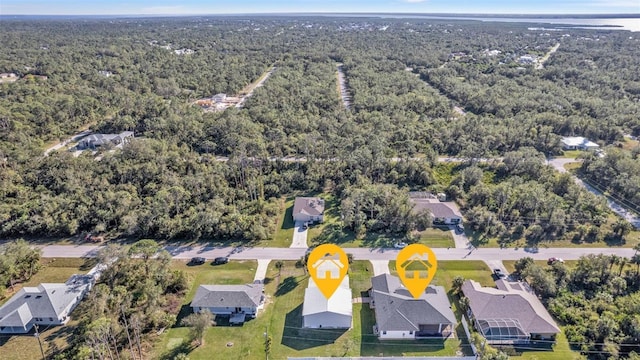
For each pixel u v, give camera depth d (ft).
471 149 364.99
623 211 289.53
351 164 337.52
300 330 188.24
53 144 412.77
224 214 277.64
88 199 282.97
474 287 204.33
